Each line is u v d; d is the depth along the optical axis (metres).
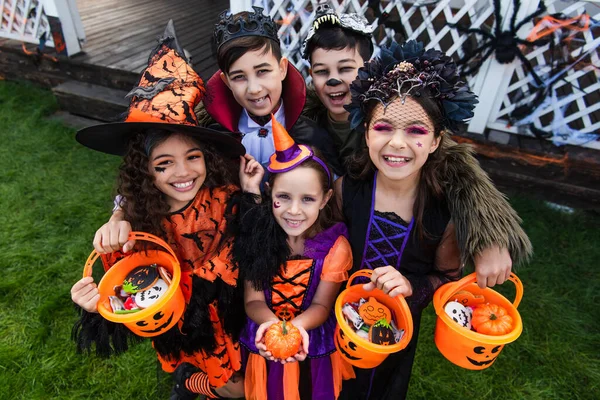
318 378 1.57
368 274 1.35
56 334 2.30
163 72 1.33
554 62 3.09
